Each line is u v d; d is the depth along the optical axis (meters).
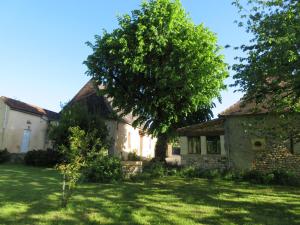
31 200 10.70
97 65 26.47
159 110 27.06
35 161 25.84
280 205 11.42
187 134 23.94
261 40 13.52
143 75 25.89
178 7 25.81
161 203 11.16
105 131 26.25
